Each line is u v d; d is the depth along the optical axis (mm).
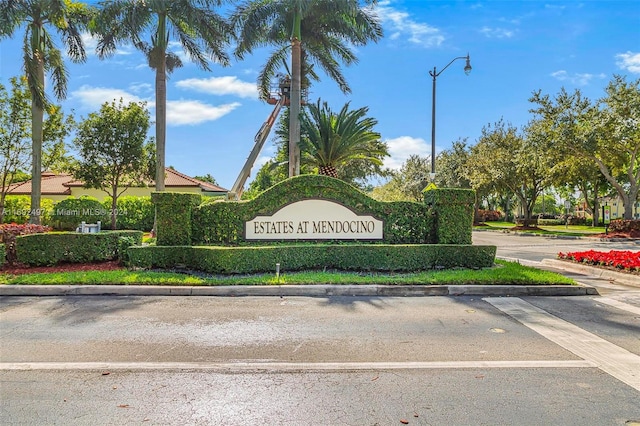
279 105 27375
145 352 5238
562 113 27594
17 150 22281
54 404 3867
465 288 8711
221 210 11383
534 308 7539
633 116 25062
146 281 8961
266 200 11398
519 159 31172
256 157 27016
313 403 3893
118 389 4184
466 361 4965
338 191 11492
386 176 37531
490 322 6637
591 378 4480
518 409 3793
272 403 3889
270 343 5605
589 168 30672
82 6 21172
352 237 11516
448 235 11312
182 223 11094
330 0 20547
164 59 20281
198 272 10180
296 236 11438
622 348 5430
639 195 34344
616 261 10867
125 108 23484
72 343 5566
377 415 3670
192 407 3809
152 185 29875
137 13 19656
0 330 6137
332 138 18906
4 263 10531
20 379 4422
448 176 44562
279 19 21625
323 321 6676
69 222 23859
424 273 9859
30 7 19250
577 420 3602
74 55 21484
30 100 22156
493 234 32188
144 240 16844
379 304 7836
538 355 5172
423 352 5270
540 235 29562
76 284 8852
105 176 23531
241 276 9711
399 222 11617
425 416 3660
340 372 4629
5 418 3605
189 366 4789
